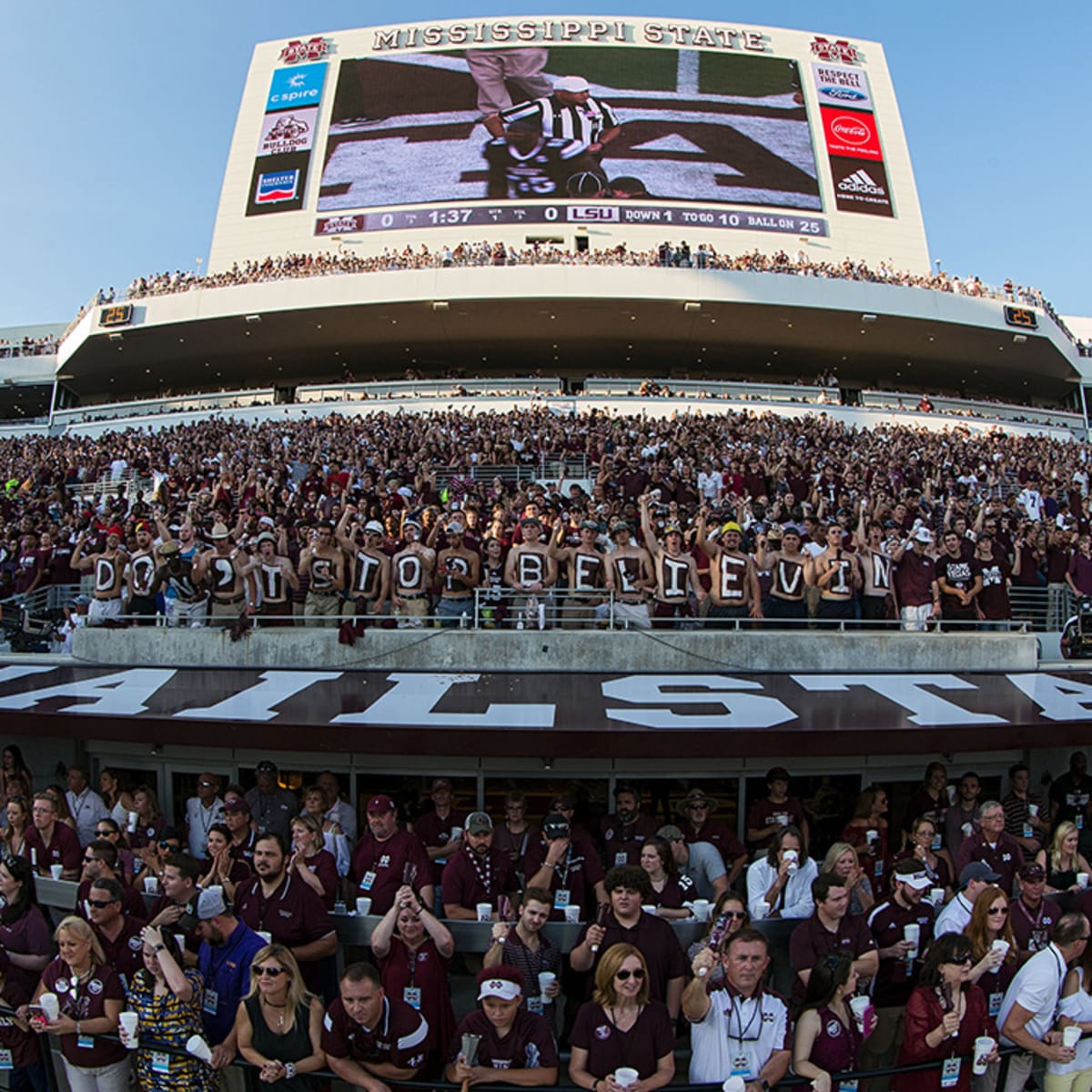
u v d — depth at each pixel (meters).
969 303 46.31
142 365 51.84
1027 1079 5.45
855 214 50.53
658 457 24.67
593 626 11.29
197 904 5.45
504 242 48.12
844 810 8.85
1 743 9.73
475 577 11.10
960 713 8.37
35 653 12.84
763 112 51.56
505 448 25.36
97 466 28.67
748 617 10.94
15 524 18.44
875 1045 6.02
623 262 44.47
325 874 6.33
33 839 7.31
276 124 52.03
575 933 5.88
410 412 36.53
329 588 11.15
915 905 6.11
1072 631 12.54
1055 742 7.99
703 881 7.00
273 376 54.38
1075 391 54.56
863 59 53.94
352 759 8.78
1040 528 15.18
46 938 6.16
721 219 48.84
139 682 9.88
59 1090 6.00
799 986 5.43
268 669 10.58
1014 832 8.27
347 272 44.81
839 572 11.01
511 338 48.62
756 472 21.73
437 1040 5.32
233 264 49.66
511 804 6.70
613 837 7.16
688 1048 6.05
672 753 7.59
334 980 6.47
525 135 49.94
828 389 41.75
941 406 42.78
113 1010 5.25
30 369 53.50
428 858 6.61
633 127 50.12
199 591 11.37
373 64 52.50
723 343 49.38
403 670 10.41
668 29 52.44
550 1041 4.80
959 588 11.73
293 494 18.16
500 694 9.13
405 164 50.12
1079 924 5.16
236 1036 5.00
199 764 9.16
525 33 52.12
